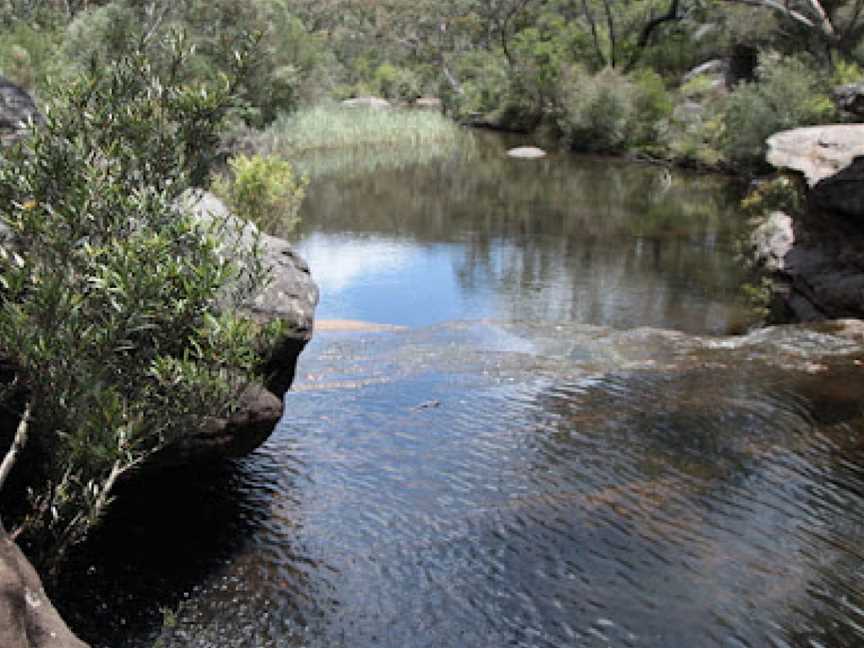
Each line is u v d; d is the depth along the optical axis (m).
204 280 3.92
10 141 5.57
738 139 23.73
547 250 15.84
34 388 3.79
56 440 4.00
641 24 40.19
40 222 3.93
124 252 3.79
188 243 4.23
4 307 3.79
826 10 28.83
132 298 3.71
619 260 15.00
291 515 5.45
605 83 31.95
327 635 4.39
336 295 12.79
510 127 40.91
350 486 5.87
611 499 5.82
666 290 12.98
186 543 5.02
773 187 15.83
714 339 9.45
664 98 31.17
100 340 3.76
